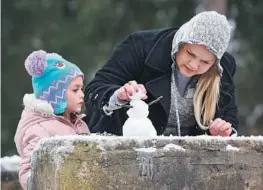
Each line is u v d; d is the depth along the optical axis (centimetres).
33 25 3653
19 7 3631
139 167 520
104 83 684
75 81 669
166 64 688
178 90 688
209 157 538
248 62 3362
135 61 696
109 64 702
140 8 3366
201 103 688
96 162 512
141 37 707
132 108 584
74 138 513
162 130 691
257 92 3425
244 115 3497
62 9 3681
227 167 542
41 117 638
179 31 673
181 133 704
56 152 511
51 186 516
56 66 665
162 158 525
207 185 536
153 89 681
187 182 531
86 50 3528
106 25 3344
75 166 508
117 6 3362
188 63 654
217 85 683
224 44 656
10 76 3591
